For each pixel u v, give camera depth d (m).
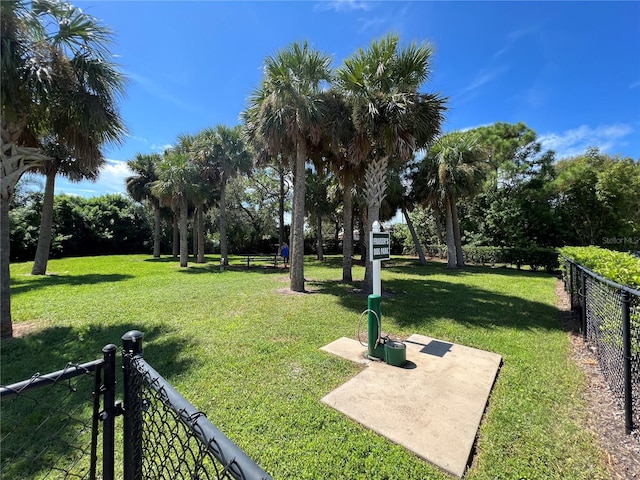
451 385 2.84
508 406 2.50
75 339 4.35
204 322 5.04
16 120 4.43
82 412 2.45
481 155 12.99
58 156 9.80
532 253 13.20
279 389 2.80
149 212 26.05
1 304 4.40
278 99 6.70
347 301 6.54
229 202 22.78
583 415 2.37
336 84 7.23
